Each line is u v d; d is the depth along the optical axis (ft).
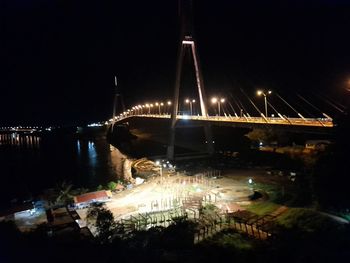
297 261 91.35
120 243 106.83
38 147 628.69
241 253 105.50
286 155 268.82
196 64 324.39
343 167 138.31
